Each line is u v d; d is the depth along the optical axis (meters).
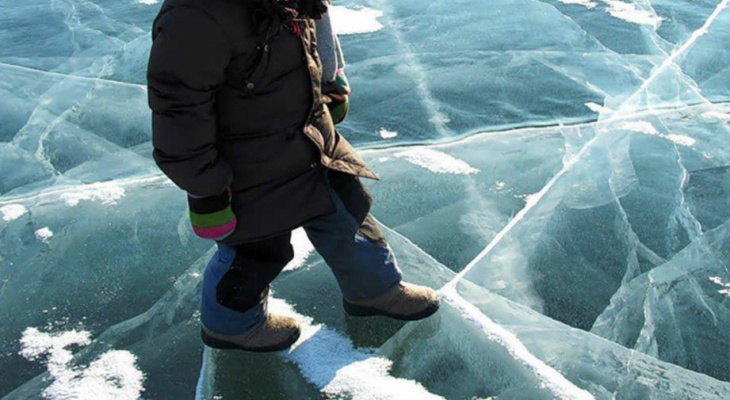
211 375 2.10
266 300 2.09
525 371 2.08
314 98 1.80
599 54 4.07
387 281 2.13
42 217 2.82
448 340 2.19
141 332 2.28
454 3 4.89
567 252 2.57
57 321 2.33
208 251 2.64
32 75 3.98
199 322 2.31
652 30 4.36
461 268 2.52
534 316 2.29
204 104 1.61
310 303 2.35
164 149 1.63
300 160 1.83
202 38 1.56
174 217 2.83
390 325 2.24
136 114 3.61
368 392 2.02
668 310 2.32
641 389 2.02
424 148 3.23
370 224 2.10
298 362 2.12
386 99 3.65
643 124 3.36
